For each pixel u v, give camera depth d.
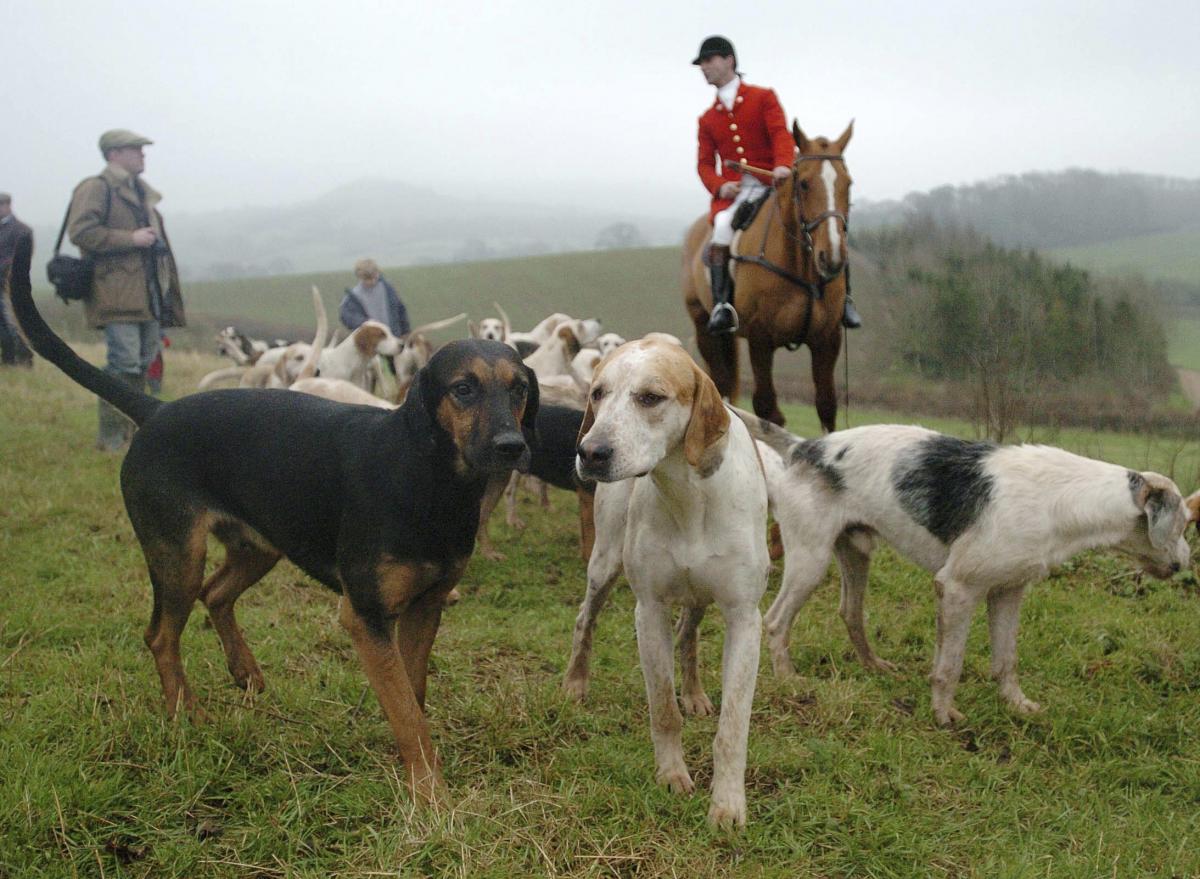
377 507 3.42
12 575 5.71
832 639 5.32
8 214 12.09
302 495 3.63
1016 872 3.26
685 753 4.00
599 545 4.39
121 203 8.78
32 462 8.48
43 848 3.13
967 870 3.37
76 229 8.58
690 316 9.14
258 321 45.91
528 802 3.45
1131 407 9.54
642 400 3.25
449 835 3.14
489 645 5.11
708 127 8.18
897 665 5.16
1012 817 3.69
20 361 13.45
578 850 3.22
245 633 5.05
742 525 3.54
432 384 3.39
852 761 3.92
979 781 3.97
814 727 4.25
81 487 7.71
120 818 3.32
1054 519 4.44
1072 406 9.28
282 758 3.73
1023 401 8.22
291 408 3.81
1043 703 4.70
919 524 4.66
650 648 3.69
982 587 4.50
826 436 5.05
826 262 7.23
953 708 4.54
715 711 4.46
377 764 3.75
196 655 4.64
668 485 3.47
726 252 7.88
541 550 7.07
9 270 3.94
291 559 3.80
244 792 3.49
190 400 3.94
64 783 3.38
